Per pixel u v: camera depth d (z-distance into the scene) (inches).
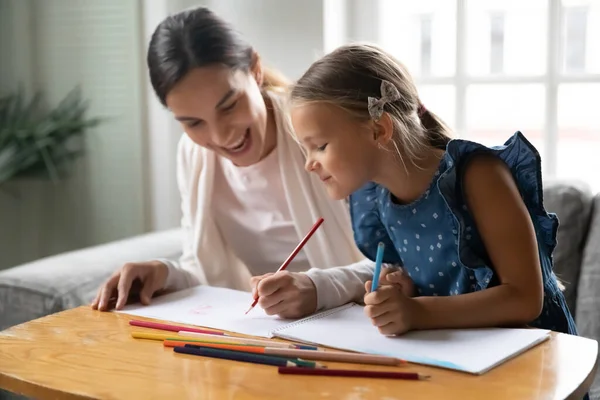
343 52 42.1
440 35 78.2
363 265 47.2
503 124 77.4
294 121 40.8
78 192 89.5
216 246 58.8
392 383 30.1
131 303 44.4
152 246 69.9
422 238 43.3
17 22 89.6
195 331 37.9
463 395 28.6
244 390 29.8
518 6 75.3
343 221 55.7
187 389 30.0
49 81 89.0
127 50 84.6
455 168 39.4
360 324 38.1
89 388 30.4
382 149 40.9
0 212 93.0
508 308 36.9
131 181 86.7
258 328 38.4
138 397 29.3
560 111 75.4
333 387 29.9
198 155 58.6
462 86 77.9
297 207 56.1
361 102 39.9
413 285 44.9
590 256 62.1
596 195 65.8
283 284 40.5
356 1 80.1
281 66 76.4
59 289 58.8
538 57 75.6
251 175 57.3
